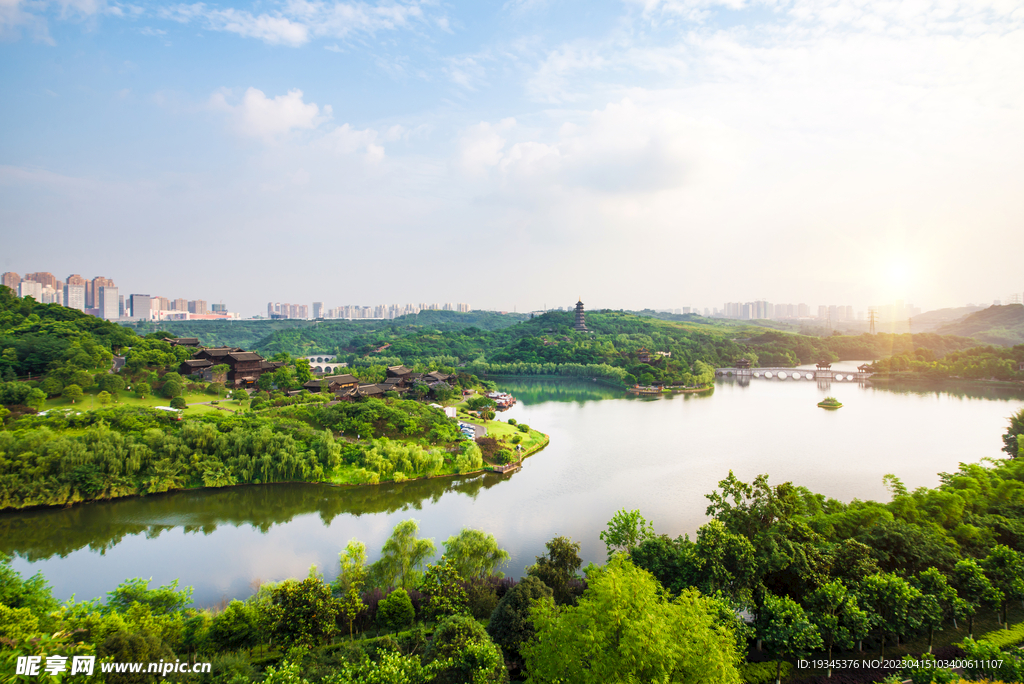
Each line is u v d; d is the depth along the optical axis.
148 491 86.62
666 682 28.66
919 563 46.94
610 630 31.75
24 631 32.22
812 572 44.03
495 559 54.84
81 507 81.75
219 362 150.12
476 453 106.31
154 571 63.97
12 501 77.94
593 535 75.31
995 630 44.94
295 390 149.62
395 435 115.31
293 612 41.88
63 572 63.59
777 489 55.72
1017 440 102.31
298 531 76.44
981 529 54.09
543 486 99.12
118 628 35.47
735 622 39.78
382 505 87.94
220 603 56.25
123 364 136.00
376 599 48.41
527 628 40.66
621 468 111.69
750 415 181.38
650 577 37.41
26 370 118.56
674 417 177.88
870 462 115.50
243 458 93.06
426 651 36.91
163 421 100.62
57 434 87.75
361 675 33.19
